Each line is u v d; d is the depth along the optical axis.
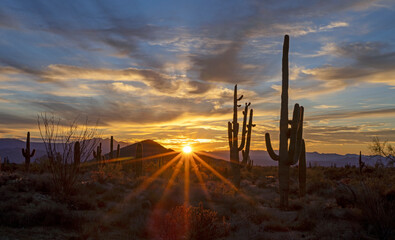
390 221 8.96
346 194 12.85
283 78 16.73
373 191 10.73
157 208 12.84
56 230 8.75
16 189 12.88
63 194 12.53
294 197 20.42
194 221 8.42
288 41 16.73
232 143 24.22
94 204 12.68
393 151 13.34
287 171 15.62
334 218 11.03
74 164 13.83
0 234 7.73
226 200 15.85
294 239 8.80
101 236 8.53
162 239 8.63
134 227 9.36
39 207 10.07
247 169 46.56
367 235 9.04
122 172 30.62
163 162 40.59
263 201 17.45
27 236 7.88
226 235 9.34
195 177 30.31
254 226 10.23
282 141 16.05
